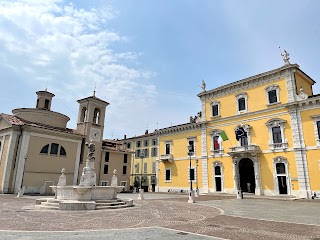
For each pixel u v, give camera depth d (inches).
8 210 546.0
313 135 1073.5
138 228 353.7
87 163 703.1
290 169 1124.5
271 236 311.0
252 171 1311.5
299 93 1200.2
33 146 1267.2
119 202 658.2
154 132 2174.0
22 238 282.8
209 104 1558.8
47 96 1562.5
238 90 1416.1
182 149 1674.5
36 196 1056.2
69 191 635.5
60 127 1535.4
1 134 1317.7
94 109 1635.1
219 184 1409.9
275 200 970.7
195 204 775.7
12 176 1194.6
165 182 1728.6
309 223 417.1
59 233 312.7
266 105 1263.5
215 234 319.6
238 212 573.9
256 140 1275.8
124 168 1895.9
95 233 316.2
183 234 315.9
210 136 1510.8
